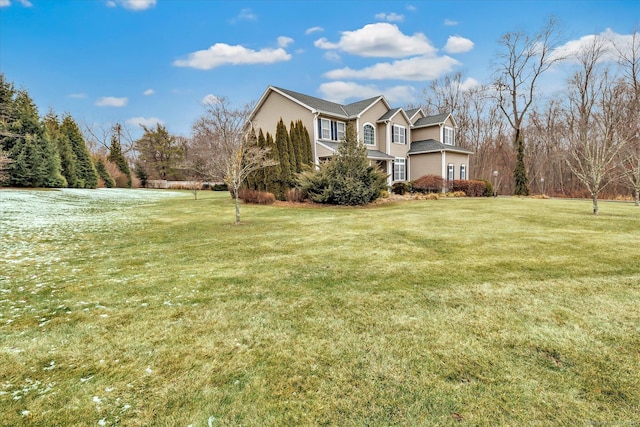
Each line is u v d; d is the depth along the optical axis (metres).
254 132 18.77
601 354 2.41
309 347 2.59
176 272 4.67
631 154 13.68
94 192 20.64
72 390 2.08
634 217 9.31
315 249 5.98
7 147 17.75
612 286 3.78
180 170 38.12
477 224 8.45
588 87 23.66
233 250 6.03
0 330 2.89
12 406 1.93
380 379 2.17
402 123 22.14
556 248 5.66
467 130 32.38
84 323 3.04
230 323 3.03
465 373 2.21
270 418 1.84
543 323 2.91
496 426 1.75
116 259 5.45
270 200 14.80
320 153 17.72
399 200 16.44
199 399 2.00
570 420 1.78
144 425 1.79
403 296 3.61
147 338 2.76
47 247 6.38
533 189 27.80
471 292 3.69
